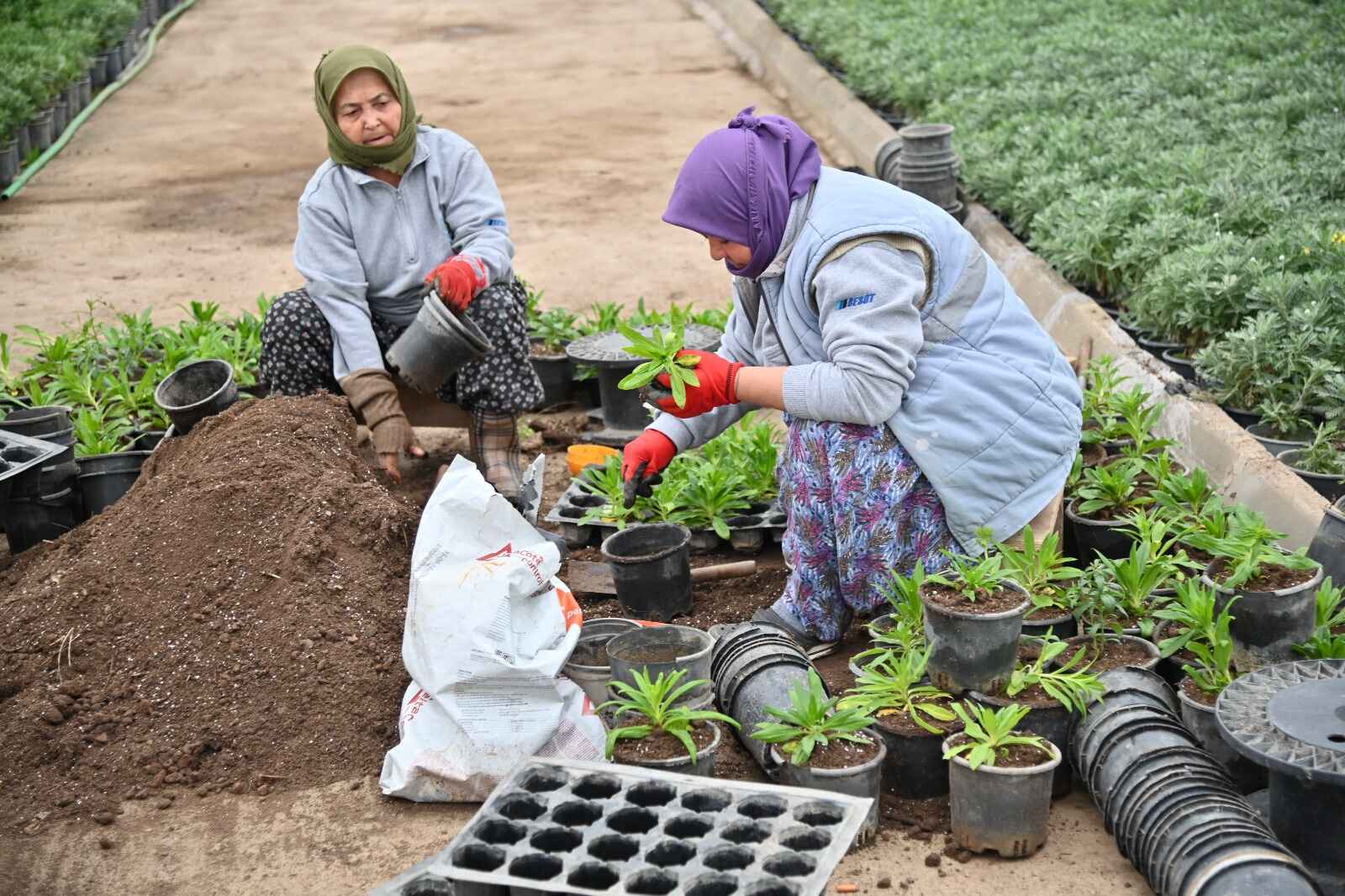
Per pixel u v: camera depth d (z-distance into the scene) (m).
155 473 4.60
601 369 5.73
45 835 3.39
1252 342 5.29
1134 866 3.07
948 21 12.41
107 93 13.68
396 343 4.60
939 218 3.78
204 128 12.48
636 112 12.52
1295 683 3.05
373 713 3.71
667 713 3.35
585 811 3.00
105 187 10.55
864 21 12.80
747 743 3.46
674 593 4.35
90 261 8.63
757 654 3.56
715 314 6.48
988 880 3.09
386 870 3.20
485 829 2.95
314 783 3.54
